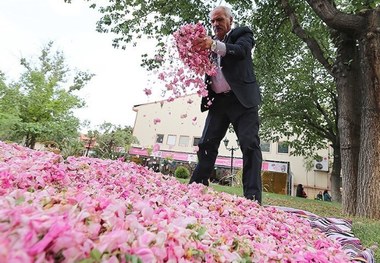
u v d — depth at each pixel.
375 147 3.61
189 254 0.59
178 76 1.96
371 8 4.04
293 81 10.73
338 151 11.32
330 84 10.74
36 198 0.63
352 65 4.44
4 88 9.45
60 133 9.40
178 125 20.25
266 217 1.41
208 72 2.03
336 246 1.23
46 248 0.40
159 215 0.72
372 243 1.60
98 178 1.34
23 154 1.54
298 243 1.11
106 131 6.88
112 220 0.55
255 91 2.20
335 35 4.74
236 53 2.01
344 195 3.93
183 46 1.93
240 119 2.18
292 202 4.32
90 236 0.48
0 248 0.35
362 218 3.16
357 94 4.33
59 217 0.46
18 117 9.10
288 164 17.75
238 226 1.11
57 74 11.30
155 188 1.35
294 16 5.51
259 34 6.82
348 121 4.20
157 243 0.54
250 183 2.04
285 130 12.06
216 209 1.32
